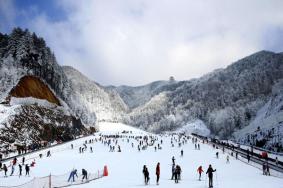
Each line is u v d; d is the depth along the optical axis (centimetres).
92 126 11956
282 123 9088
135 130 15225
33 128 6575
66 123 8244
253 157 4969
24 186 2680
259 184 2581
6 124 5900
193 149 6675
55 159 4888
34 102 7556
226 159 5028
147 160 4806
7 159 4538
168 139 9388
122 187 2516
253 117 16738
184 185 2605
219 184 2609
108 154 5688
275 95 13775
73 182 2873
